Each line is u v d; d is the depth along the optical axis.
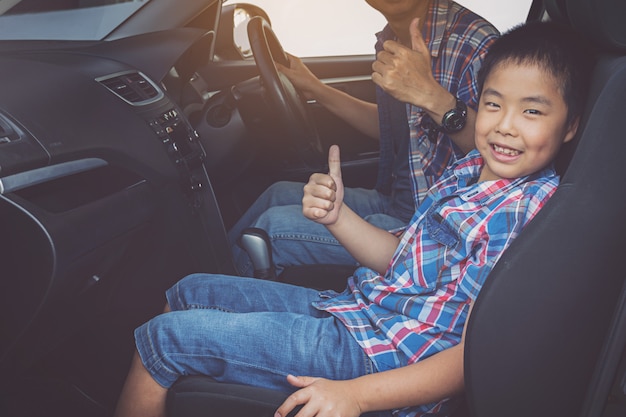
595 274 0.85
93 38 1.61
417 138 1.43
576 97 0.95
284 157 2.16
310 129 1.75
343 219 1.21
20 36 1.54
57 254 1.09
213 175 2.03
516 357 0.88
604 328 0.88
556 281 0.85
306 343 1.04
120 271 1.45
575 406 0.93
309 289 1.24
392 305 1.07
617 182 0.82
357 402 0.93
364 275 1.17
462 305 1.04
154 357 1.05
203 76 2.40
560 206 0.83
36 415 1.41
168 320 1.07
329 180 1.15
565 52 0.94
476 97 1.33
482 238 1.01
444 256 1.06
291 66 1.91
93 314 1.44
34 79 1.29
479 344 0.87
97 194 1.30
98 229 1.20
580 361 0.90
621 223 0.83
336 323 1.09
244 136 2.01
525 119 0.97
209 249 1.62
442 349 1.01
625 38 0.89
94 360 1.54
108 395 1.46
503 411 0.91
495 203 1.02
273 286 1.22
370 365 1.03
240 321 1.06
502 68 0.98
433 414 1.03
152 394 1.06
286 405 0.92
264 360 1.04
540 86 0.95
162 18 1.74
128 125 1.38
